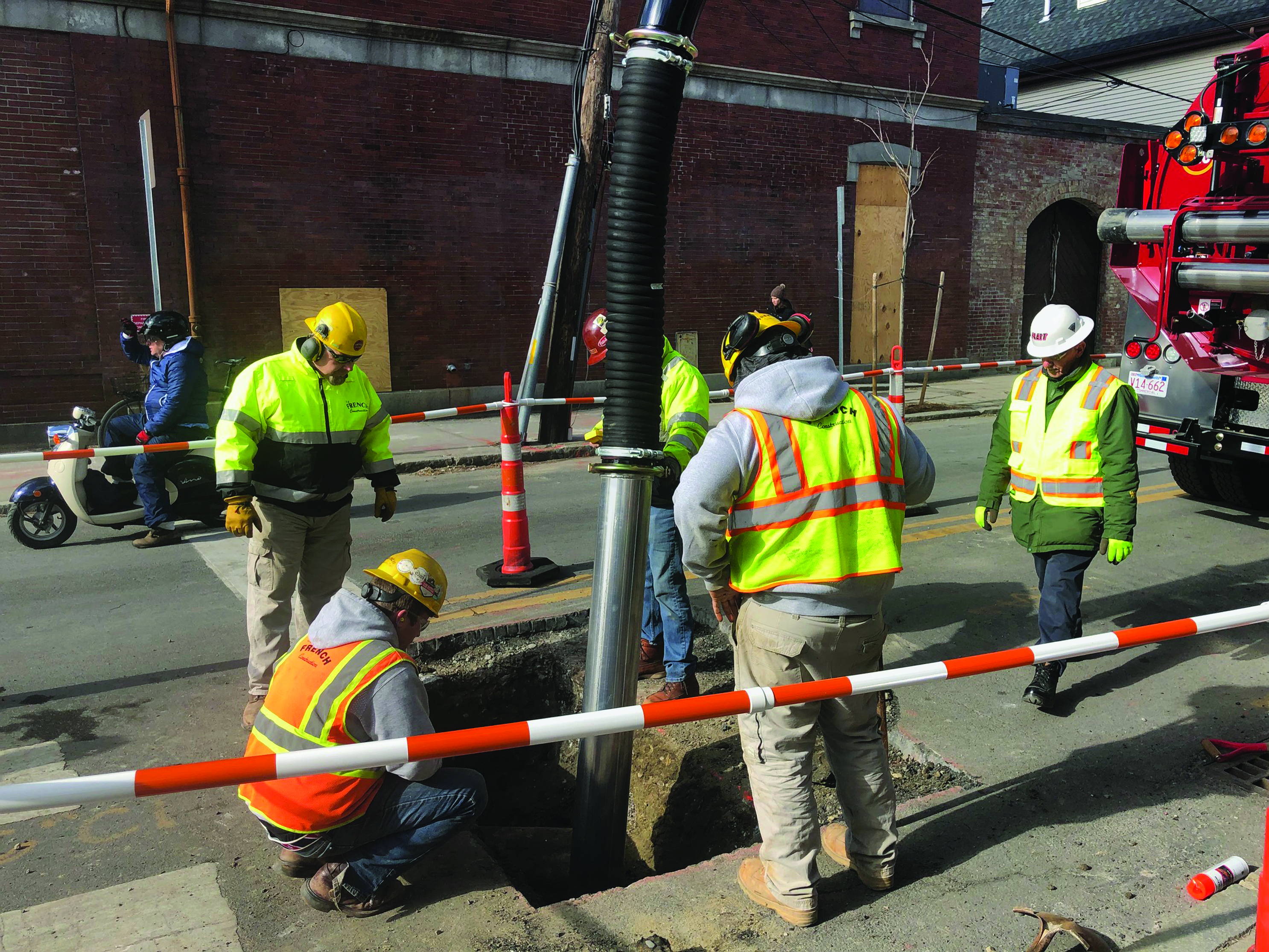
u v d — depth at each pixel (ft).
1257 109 20.20
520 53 43.47
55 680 15.61
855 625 8.75
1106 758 12.14
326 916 9.30
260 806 9.05
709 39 48.29
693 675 14.35
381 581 9.64
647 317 9.95
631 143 9.59
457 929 9.03
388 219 42.01
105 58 35.86
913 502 9.52
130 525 26.02
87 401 37.47
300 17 38.63
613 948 8.71
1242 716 13.26
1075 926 8.20
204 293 38.81
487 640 16.51
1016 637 16.35
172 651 16.87
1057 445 13.34
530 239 45.42
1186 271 21.12
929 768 12.32
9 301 35.73
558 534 24.40
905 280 48.34
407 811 9.22
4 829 11.02
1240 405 21.86
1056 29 82.48
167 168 37.40
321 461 13.38
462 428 41.29
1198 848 10.08
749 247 51.39
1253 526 23.26
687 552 8.70
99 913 9.41
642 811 13.80
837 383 8.84
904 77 54.70
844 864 9.91
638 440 10.11
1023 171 59.88
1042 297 64.75
